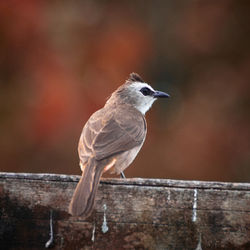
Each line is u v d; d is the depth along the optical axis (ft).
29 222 21.98
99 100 48.96
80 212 20.54
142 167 50.11
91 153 26.81
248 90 51.98
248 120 51.11
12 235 21.93
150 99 35.78
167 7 54.70
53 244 21.90
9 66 48.78
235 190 22.03
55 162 48.32
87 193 21.29
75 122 48.08
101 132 28.73
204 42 53.98
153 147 50.90
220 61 53.57
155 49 54.24
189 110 52.29
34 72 48.73
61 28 50.29
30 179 22.16
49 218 22.00
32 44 48.91
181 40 54.49
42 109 48.03
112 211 22.07
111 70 50.70
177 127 51.75
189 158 49.93
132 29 52.21
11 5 47.73
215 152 50.19
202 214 22.02
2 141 48.26
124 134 29.40
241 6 52.95
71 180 22.21
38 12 48.52
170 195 22.12
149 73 53.78
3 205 22.06
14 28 48.14
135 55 51.37
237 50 53.26
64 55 49.65
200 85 53.21
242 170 49.90
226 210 21.98
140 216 22.06
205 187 22.08
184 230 21.97
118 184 22.22
